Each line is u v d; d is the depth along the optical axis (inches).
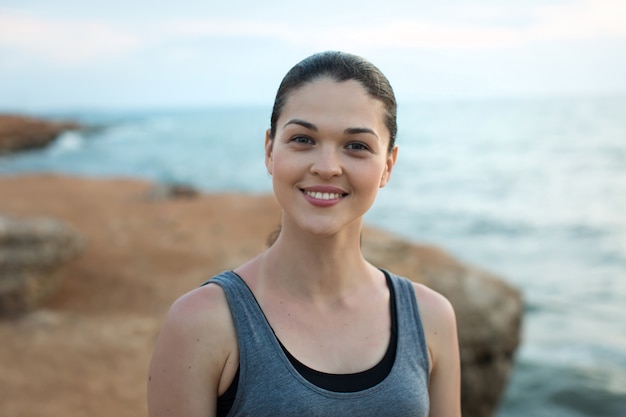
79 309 346.3
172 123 4800.7
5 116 2268.7
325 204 63.2
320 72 64.5
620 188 1227.2
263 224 583.8
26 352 275.9
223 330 62.1
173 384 61.5
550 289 594.6
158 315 345.1
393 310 68.6
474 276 339.0
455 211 971.3
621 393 382.9
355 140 63.7
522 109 6628.9
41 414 221.8
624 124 3398.1
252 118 6107.3
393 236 483.5
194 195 763.4
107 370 264.8
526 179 1380.4
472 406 309.6
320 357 62.9
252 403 60.3
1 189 816.9
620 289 591.2
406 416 63.2
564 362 426.3
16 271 334.0
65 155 1849.2
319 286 65.8
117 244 471.8
